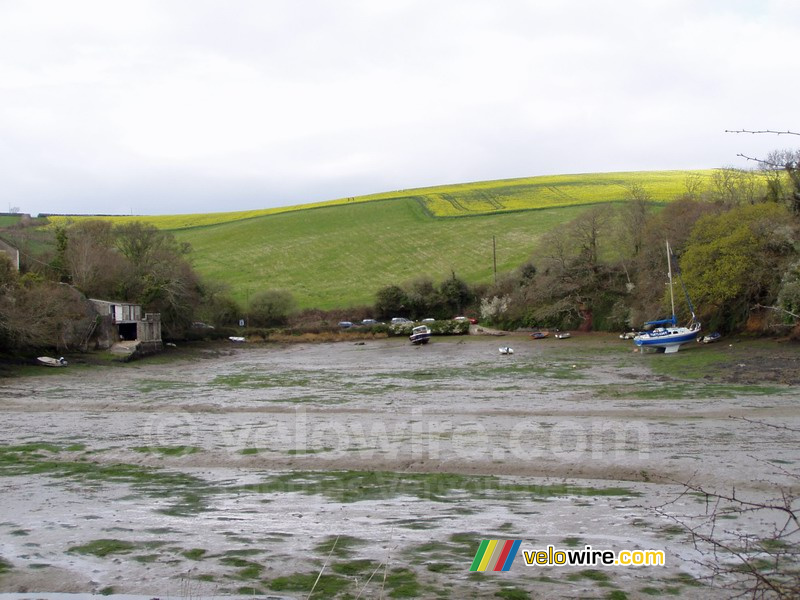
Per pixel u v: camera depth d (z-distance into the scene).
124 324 66.25
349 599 9.90
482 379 41.78
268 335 83.69
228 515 14.30
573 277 74.81
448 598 9.94
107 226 82.94
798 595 7.80
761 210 52.06
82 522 13.77
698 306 55.34
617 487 16.44
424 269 103.12
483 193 142.25
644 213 77.31
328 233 123.94
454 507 14.83
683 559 11.31
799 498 14.82
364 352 68.81
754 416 25.34
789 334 48.22
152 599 9.97
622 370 43.97
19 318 50.34
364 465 19.11
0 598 10.04
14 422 27.38
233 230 130.00
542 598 9.88
